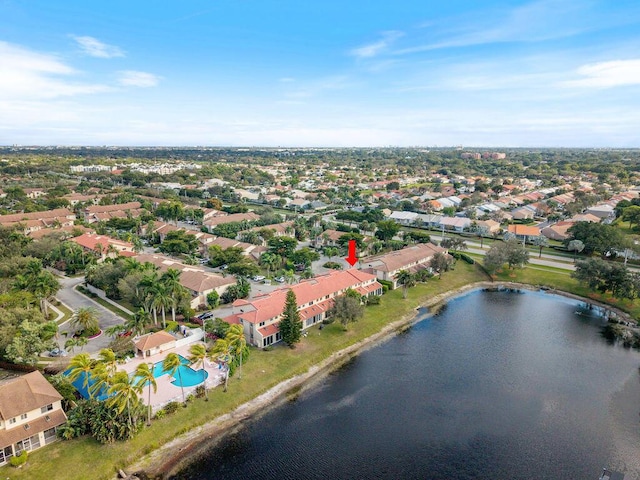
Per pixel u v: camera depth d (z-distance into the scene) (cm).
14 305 9812
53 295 12525
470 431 7338
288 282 13725
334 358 9781
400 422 7544
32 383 6956
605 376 9150
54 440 6619
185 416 7356
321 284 12050
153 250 18350
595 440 7125
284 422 7494
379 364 9575
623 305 12838
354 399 8212
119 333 10031
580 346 10550
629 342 10744
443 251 16825
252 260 16262
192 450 6769
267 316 10062
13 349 8231
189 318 11062
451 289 14650
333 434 7206
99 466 6209
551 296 14238
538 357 9962
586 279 13525
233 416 7606
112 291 12462
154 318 10694
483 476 6341
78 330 10169
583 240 17988
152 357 9162
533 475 6366
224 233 19938
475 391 8538
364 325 11288
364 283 13188
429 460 6644
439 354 10075
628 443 7056
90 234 17738
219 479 6206
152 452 6650
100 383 6800
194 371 8631
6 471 5975
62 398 6919
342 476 6297
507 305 13400
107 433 6519
